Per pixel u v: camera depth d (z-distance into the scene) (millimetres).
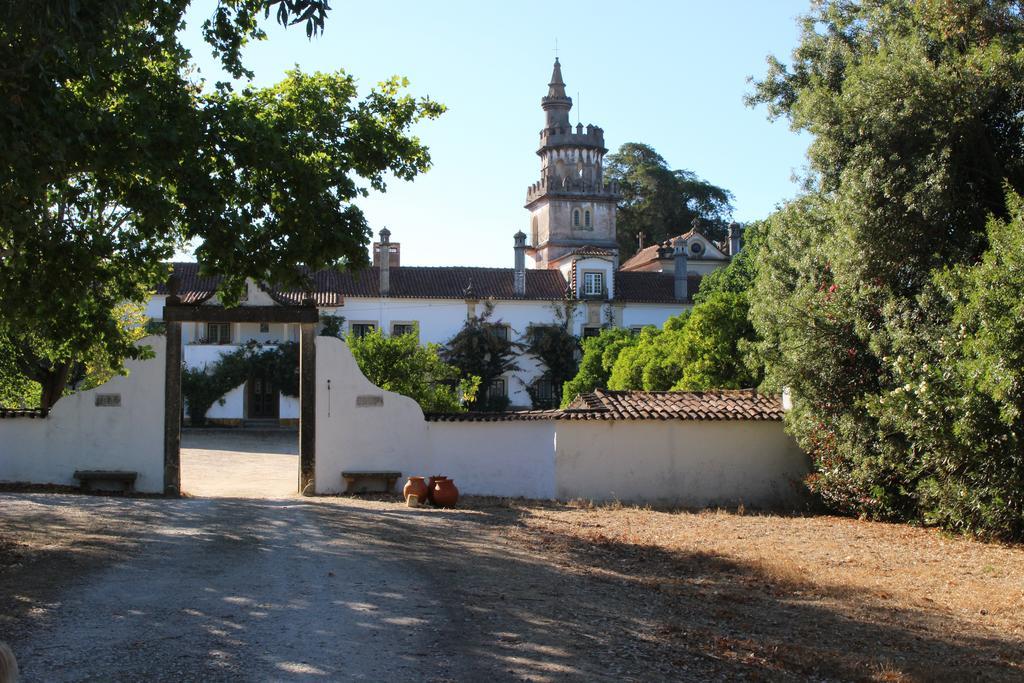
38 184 9859
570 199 73812
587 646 7582
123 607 8336
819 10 21406
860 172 16781
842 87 18016
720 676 7008
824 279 18672
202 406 46750
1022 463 14469
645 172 81250
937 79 15789
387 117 16844
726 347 30234
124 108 13180
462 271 57062
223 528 13539
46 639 7188
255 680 6277
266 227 15141
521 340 55156
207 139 13766
